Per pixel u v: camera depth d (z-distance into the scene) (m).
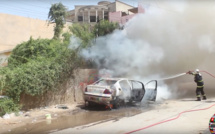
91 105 9.16
